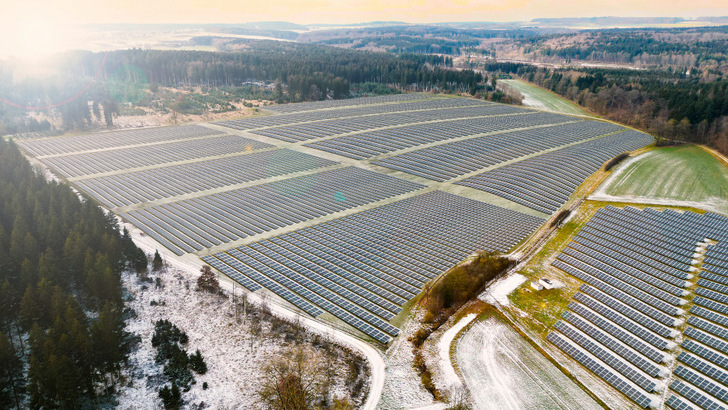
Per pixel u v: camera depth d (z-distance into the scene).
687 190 134.75
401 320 79.62
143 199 136.75
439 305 82.38
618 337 74.62
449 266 96.12
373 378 66.31
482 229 113.44
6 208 104.44
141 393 64.38
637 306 81.81
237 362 70.06
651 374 66.81
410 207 128.50
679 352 70.81
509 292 87.31
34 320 73.38
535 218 119.88
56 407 59.47
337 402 62.00
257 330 77.25
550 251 101.94
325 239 110.06
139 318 80.50
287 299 86.25
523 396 63.06
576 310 81.69
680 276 89.38
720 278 87.31
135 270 95.31
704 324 75.88
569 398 62.88
